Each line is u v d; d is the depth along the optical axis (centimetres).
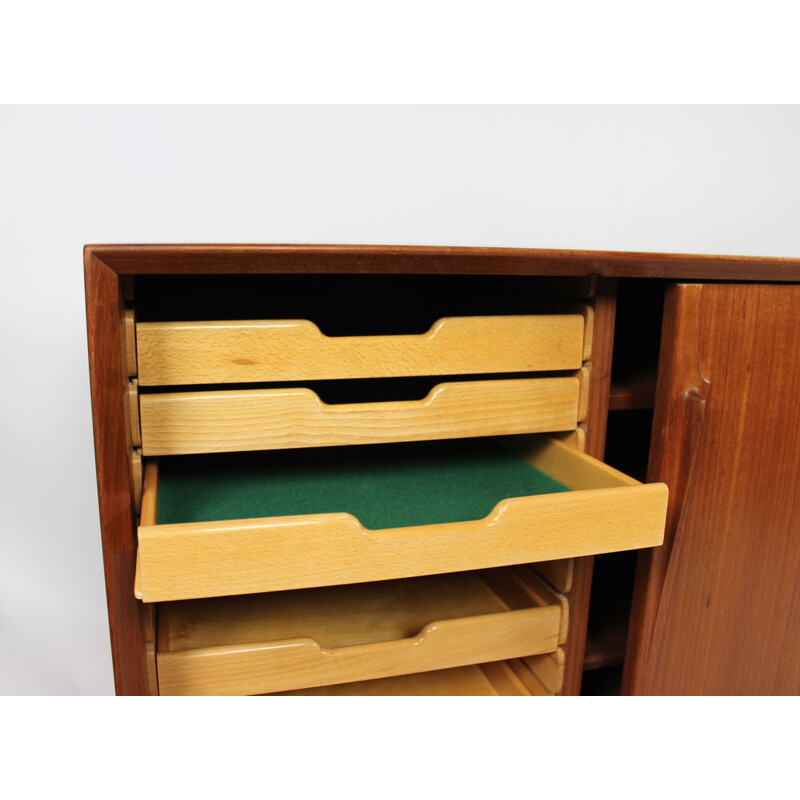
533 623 82
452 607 90
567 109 122
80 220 108
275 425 70
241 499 81
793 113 134
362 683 94
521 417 78
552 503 66
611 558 121
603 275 71
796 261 77
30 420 112
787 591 87
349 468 93
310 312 102
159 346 65
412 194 119
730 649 86
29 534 117
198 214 111
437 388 74
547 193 125
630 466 111
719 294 73
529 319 76
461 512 77
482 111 119
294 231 115
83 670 125
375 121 115
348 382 108
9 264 106
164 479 88
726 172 133
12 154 103
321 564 62
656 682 83
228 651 73
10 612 119
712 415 76
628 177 128
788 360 79
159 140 108
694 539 79
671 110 127
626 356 102
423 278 103
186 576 59
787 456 82
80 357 112
